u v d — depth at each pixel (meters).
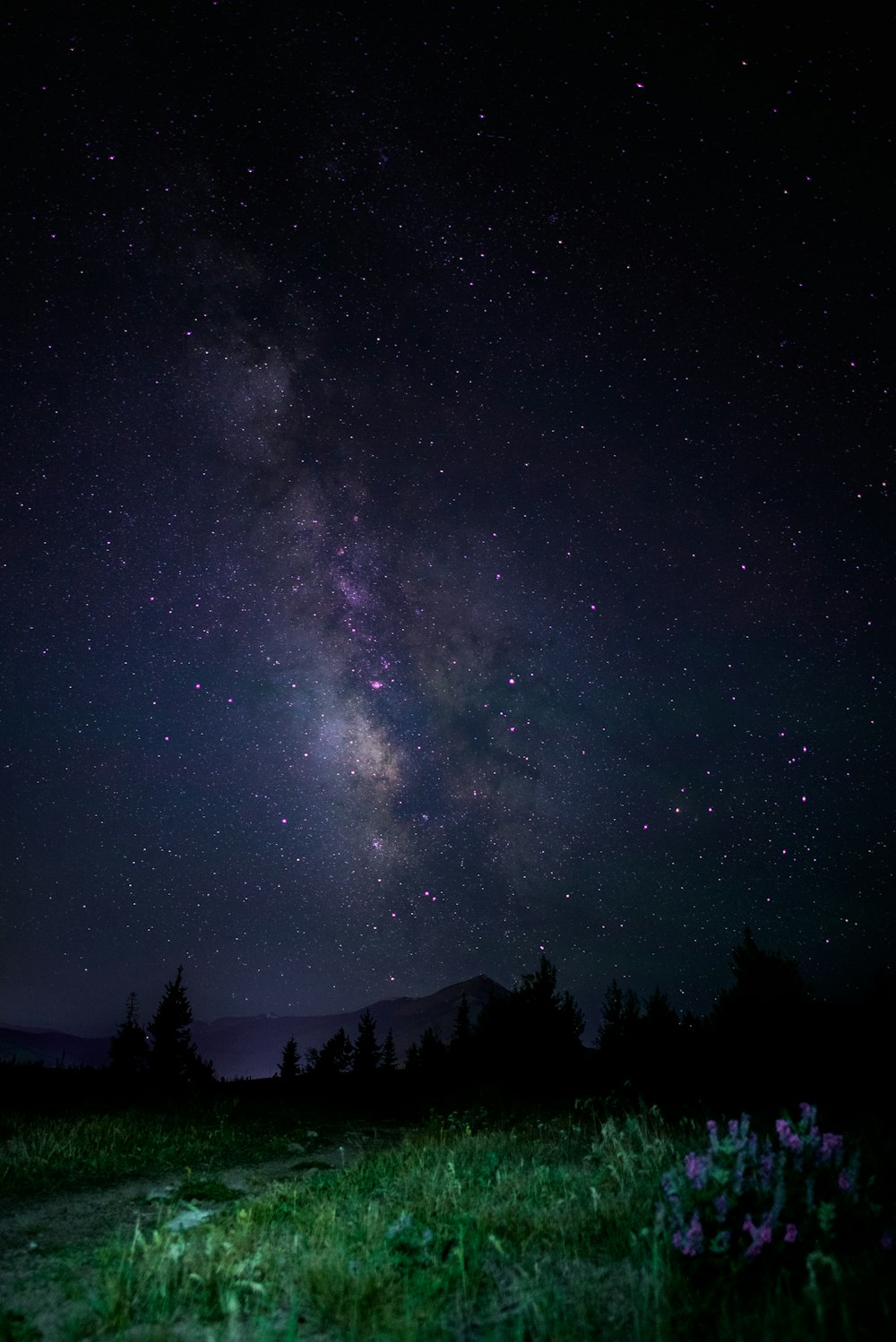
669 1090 12.23
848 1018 14.21
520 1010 20.33
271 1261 4.16
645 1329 2.96
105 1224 5.95
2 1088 14.53
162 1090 17.03
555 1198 4.88
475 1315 3.34
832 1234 3.41
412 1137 10.19
